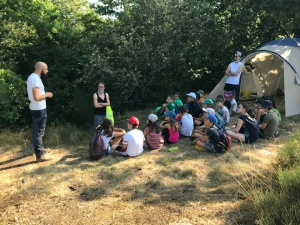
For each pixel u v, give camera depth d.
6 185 5.29
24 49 11.11
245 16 11.54
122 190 5.02
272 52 9.27
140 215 4.30
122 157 6.27
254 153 6.23
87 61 10.63
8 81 8.62
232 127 7.21
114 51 10.14
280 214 3.80
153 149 6.64
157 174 5.50
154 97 10.96
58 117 9.97
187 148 6.65
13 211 4.53
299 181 4.12
